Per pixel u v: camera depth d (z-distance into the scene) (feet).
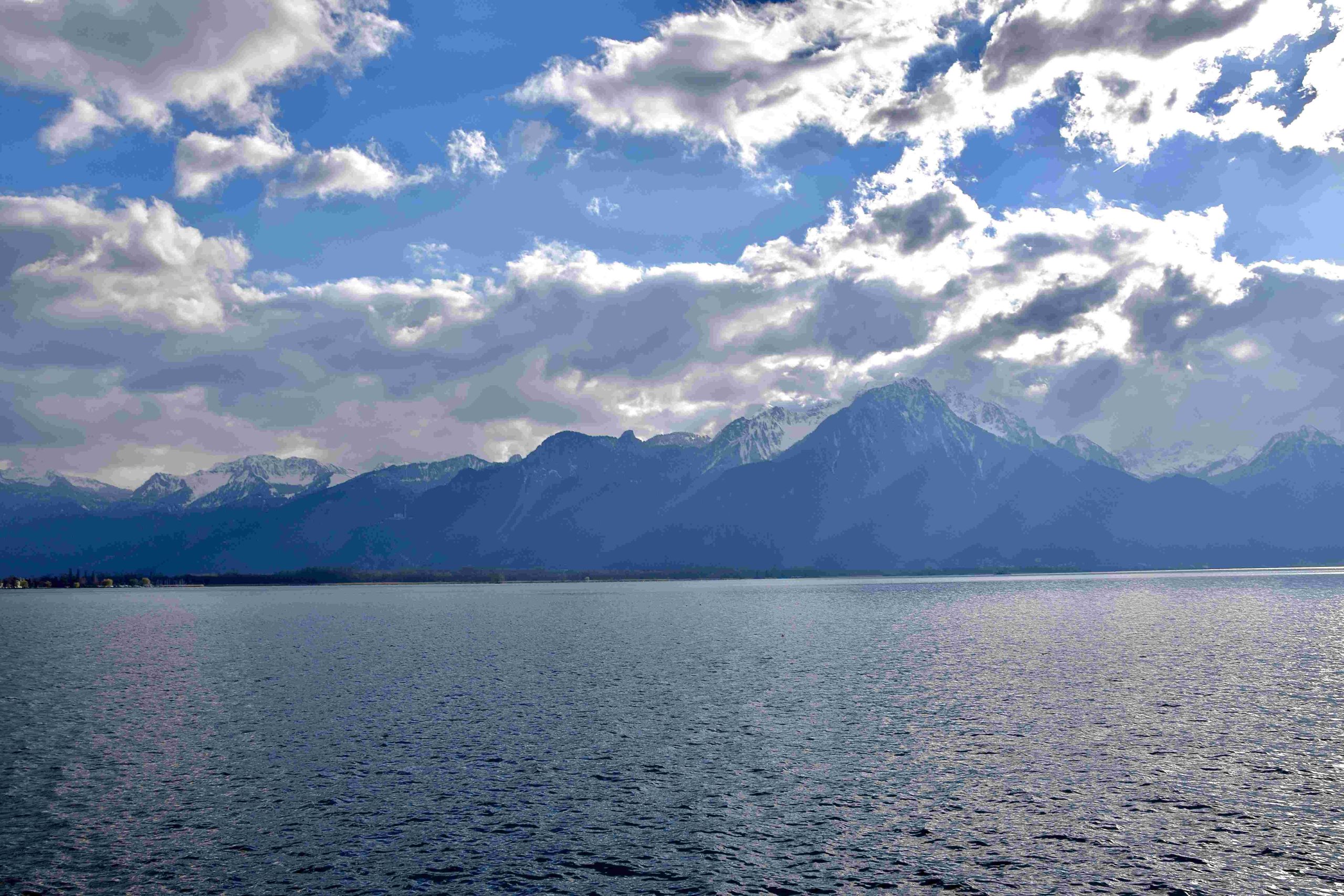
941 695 293.84
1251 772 193.57
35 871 146.82
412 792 187.32
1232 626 541.34
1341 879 137.69
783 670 363.56
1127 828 160.25
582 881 140.67
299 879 142.92
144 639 577.02
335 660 426.92
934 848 152.15
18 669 405.39
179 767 209.97
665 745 225.76
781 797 180.86
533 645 493.36
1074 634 503.61
